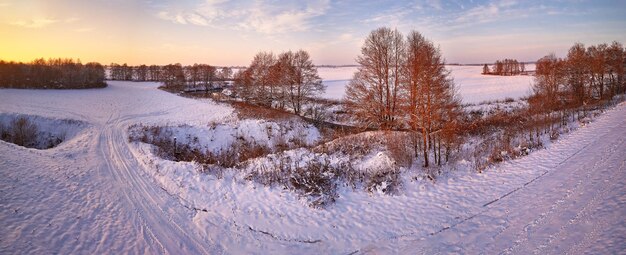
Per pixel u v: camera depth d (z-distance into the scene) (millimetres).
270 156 16672
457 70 145000
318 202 11328
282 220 10625
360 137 20906
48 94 51562
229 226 10469
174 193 13094
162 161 17234
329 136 25797
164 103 47938
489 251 8188
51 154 18672
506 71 115875
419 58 15055
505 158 15250
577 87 33688
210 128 28016
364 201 11602
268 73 41938
